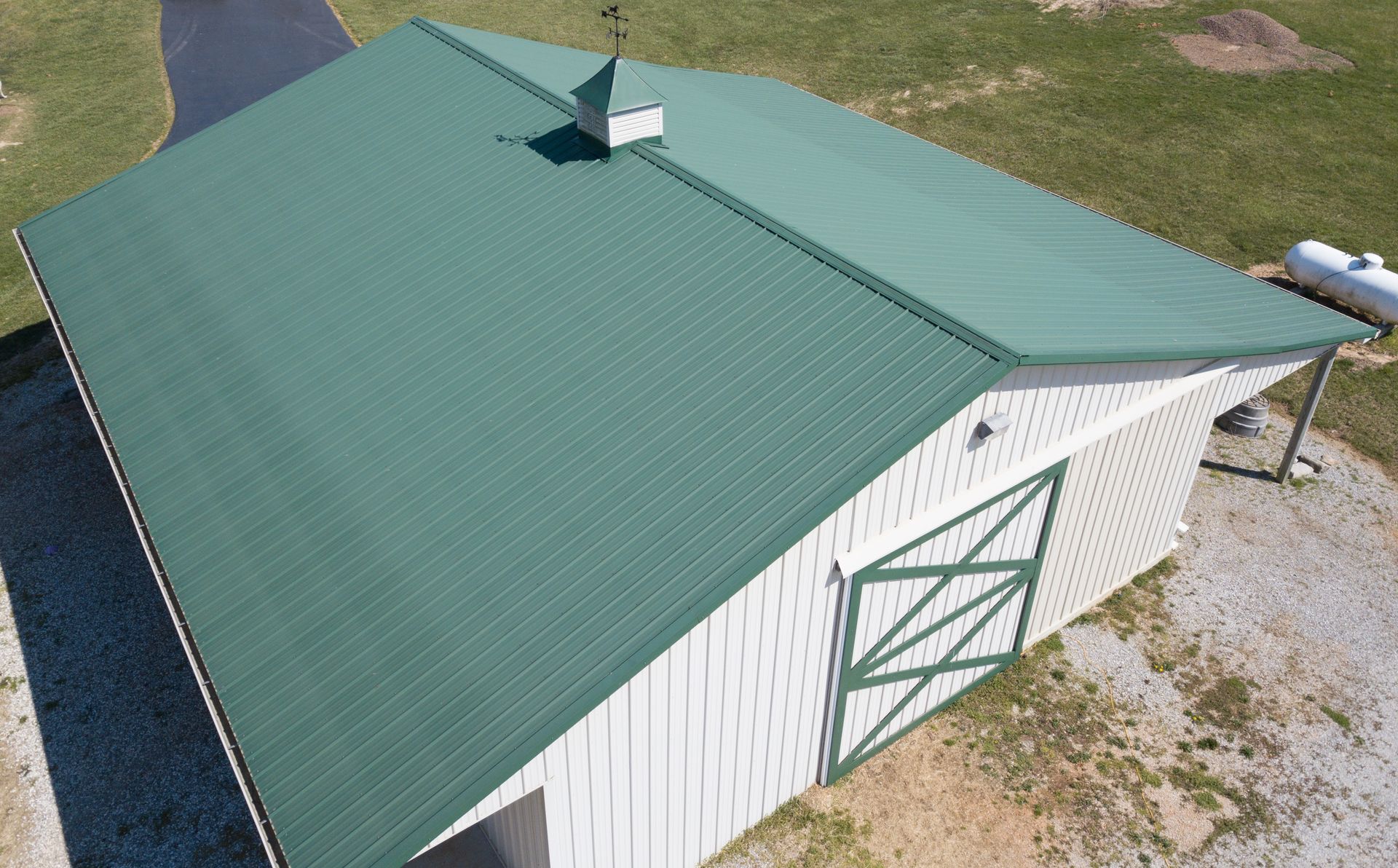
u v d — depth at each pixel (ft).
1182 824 38.96
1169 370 41.22
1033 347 33.88
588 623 29.40
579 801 30.78
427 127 53.88
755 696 34.53
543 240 43.37
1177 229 80.07
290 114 58.75
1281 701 43.83
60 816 39.09
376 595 31.94
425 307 41.98
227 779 40.45
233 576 34.01
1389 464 57.62
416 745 27.73
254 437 38.86
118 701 43.55
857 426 32.22
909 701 41.24
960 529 37.04
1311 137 93.86
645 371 36.27
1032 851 38.01
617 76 45.39
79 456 58.13
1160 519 48.52
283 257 47.65
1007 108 100.27
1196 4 121.70
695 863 37.47
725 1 129.80
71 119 98.53
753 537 30.14
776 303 37.40
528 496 33.37
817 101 72.54
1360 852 37.91
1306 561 50.90
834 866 37.45
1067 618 47.60
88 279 51.21
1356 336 48.60
